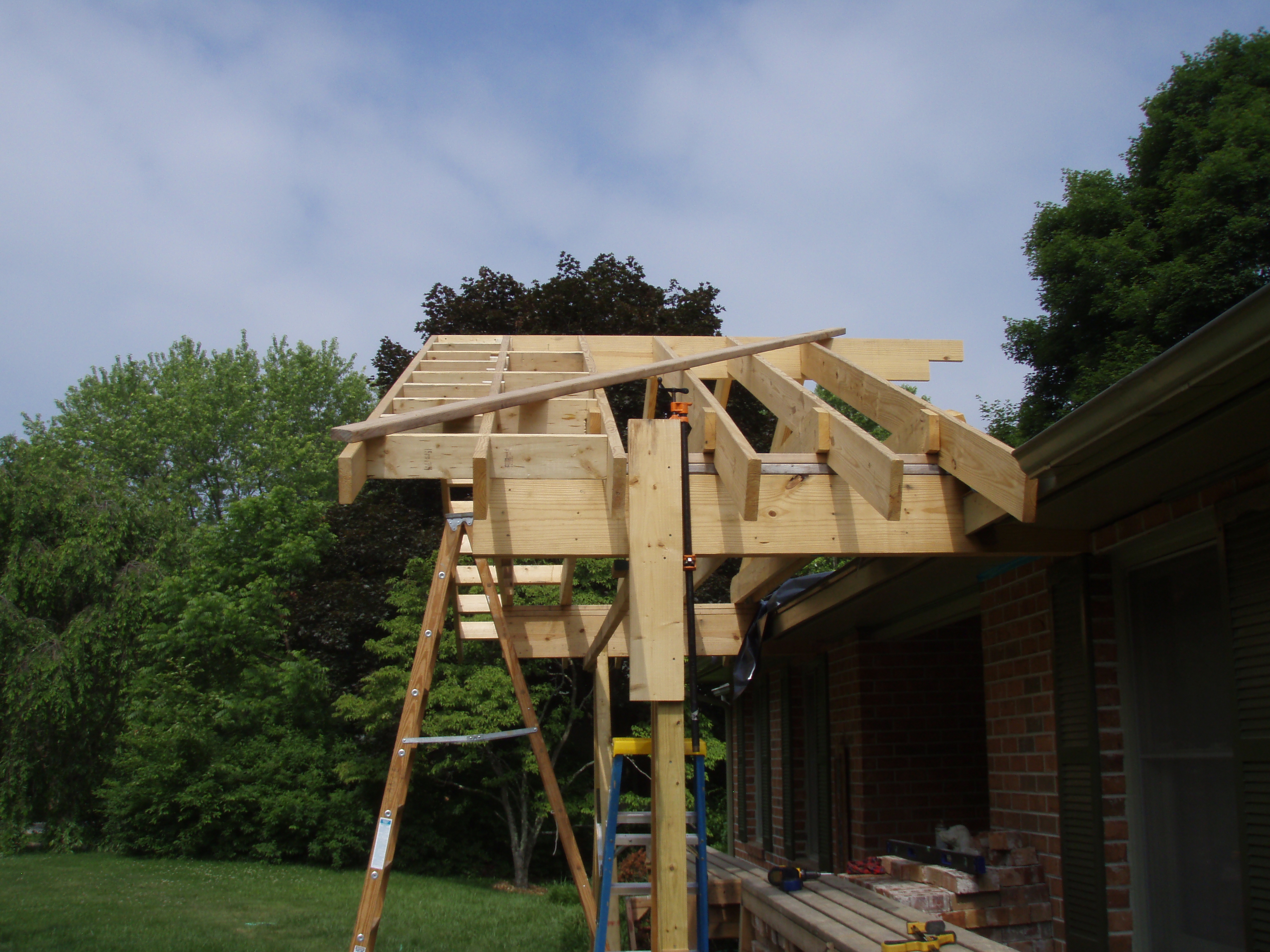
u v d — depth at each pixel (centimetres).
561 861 1620
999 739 508
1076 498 365
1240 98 1473
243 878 1308
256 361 3322
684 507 375
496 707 1429
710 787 1661
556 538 408
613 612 514
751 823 1075
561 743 1500
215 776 1555
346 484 344
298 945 838
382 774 1521
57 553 1598
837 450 387
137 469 3072
